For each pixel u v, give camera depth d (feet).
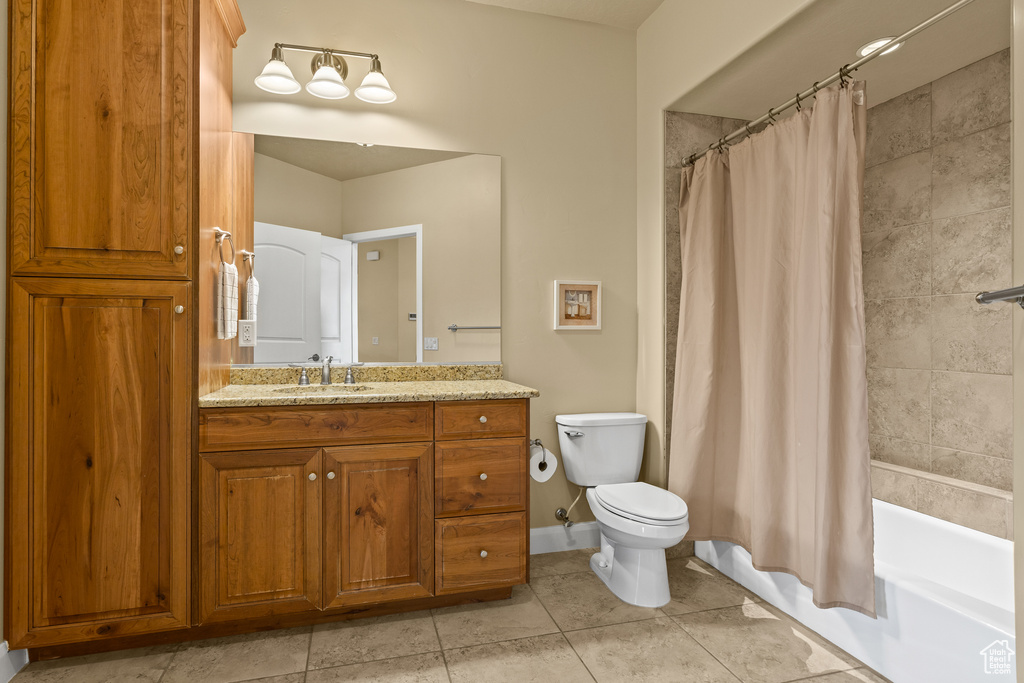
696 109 8.37
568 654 5.75
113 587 5.43
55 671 5.33
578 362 8.87
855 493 5.38
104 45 5.38
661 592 6.86
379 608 6.53
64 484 5.29
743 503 7.48
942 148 7.45
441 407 6.41
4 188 5.15
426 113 8.18
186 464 5.58
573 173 8.82
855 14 5.89
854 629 5.63
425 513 6.34
